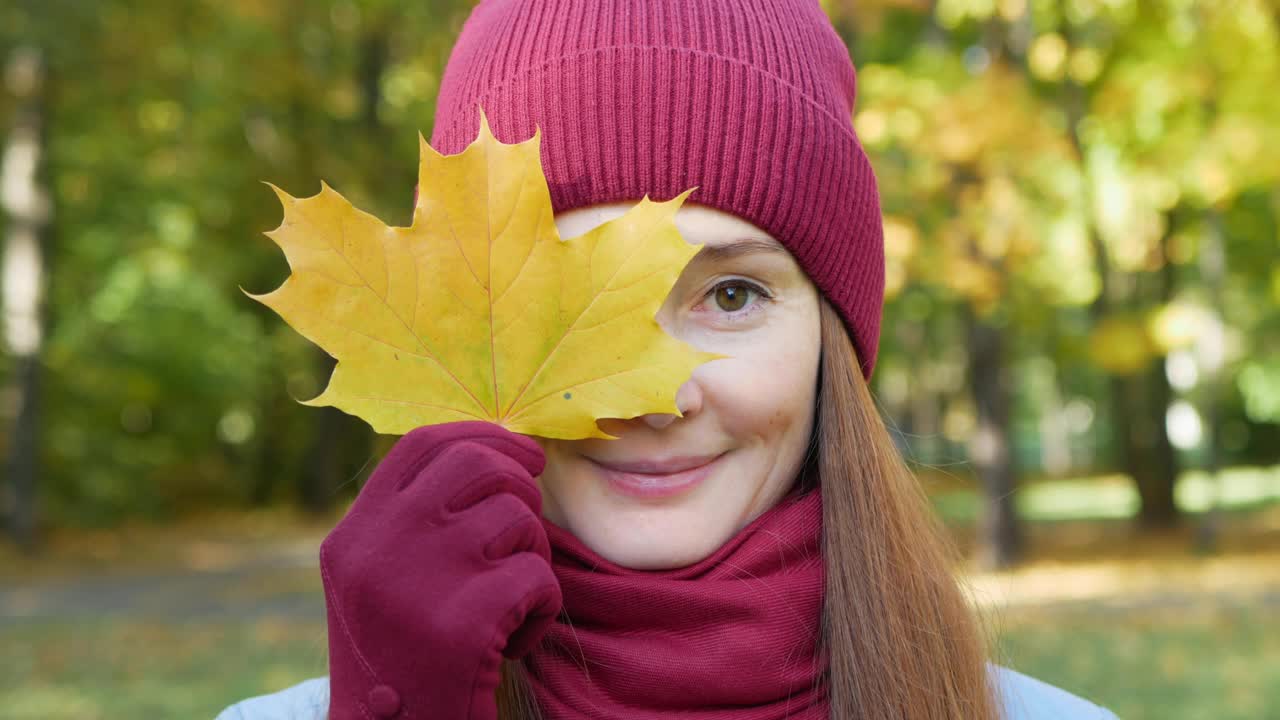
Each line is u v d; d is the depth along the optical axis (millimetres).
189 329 18656
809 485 1579
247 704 1598
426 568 1103
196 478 21828
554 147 1382
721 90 1396
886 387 27344
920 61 8656
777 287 1424
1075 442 45312
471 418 1245
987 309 8336
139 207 15930
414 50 14469
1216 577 11453
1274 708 6105
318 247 1207
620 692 1339
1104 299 12383
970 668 1572
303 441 22391
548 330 1246
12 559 14117
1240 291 17984
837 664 1452
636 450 1342
